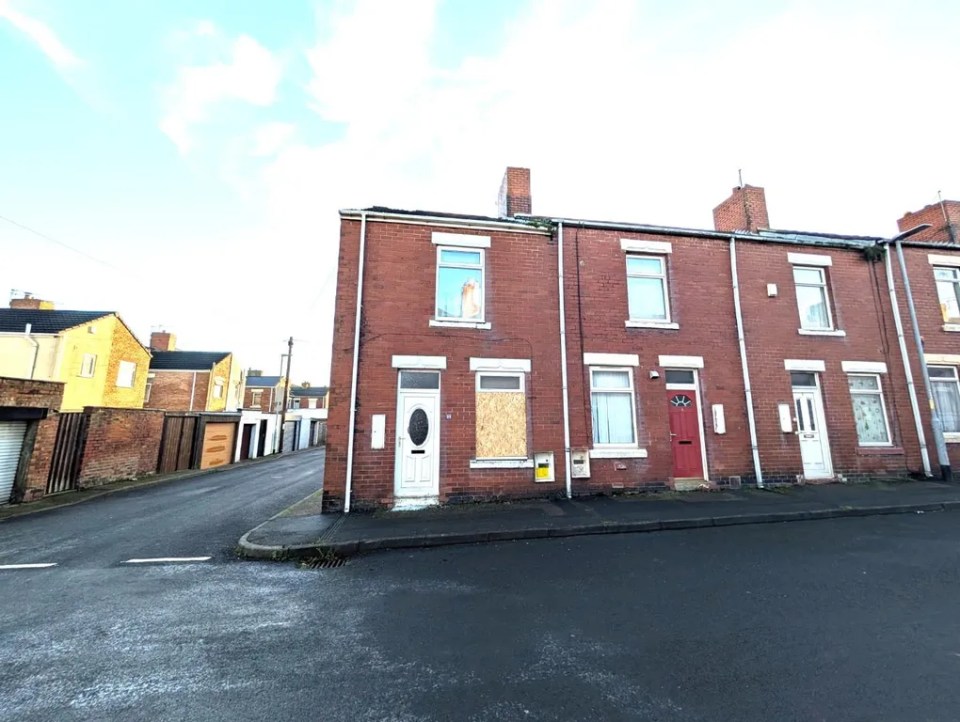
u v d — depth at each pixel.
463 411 9.85
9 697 3.17
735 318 11.48
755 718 2.84
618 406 10.77
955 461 11.54
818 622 4.16
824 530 7.36
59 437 13.33
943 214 14.49
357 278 10.01
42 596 5.09
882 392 11.84
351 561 6.31
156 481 16.11
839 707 2.93
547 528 7.36
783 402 11.20
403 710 2.97
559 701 3.04
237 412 25.30
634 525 7.54
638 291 11.56
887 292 12.42
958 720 2.80
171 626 4.29
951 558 5.86
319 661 3.62
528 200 12.71
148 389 34.22
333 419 9.35
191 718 2.93
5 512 10.34
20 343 22.95
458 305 10.63
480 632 4.08
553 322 10.64
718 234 11.75
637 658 3.58
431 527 7.54
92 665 3.59
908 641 3.79
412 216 10.38
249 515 9.75
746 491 10.12
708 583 5.17
